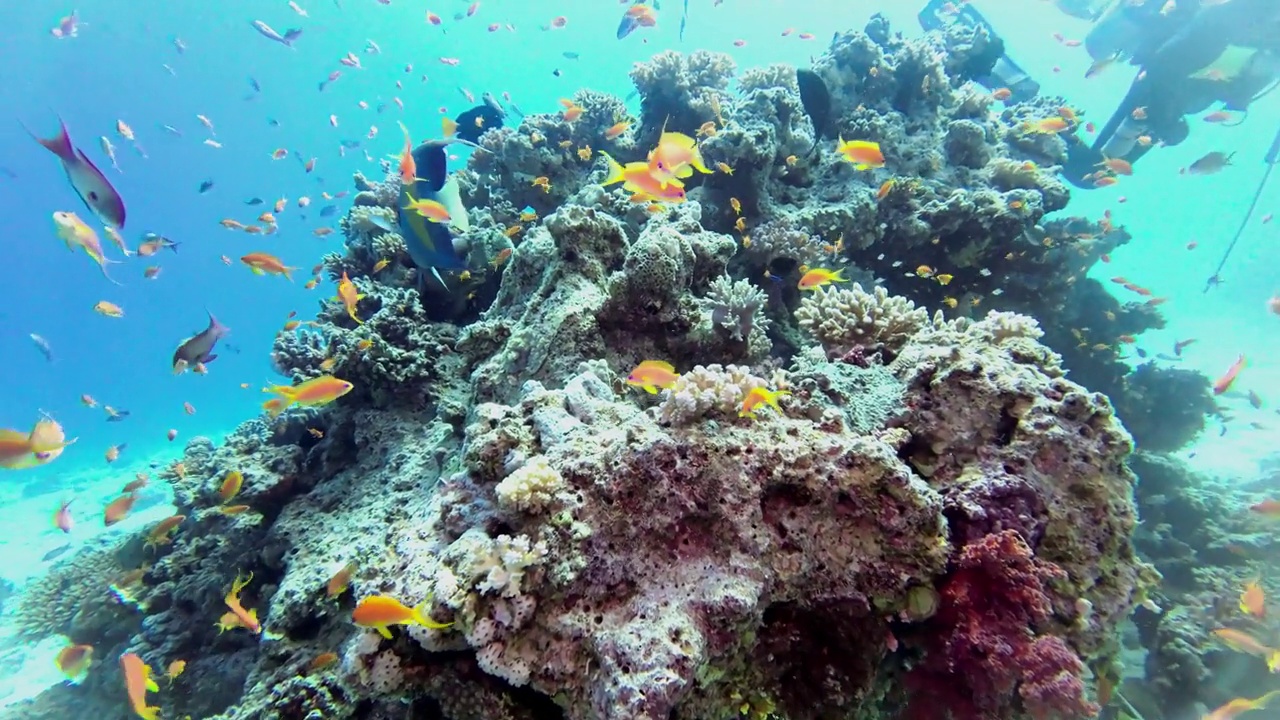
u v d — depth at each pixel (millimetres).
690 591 2754
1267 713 5562
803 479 3025
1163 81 10406
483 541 2838
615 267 5727
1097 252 10828
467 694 2822
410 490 5137
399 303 6656
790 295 7324
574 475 2982
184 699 5645
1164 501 8922
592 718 2479
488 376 5332
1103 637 3107
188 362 5891
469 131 9016
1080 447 3326
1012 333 4035
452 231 5590
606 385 3980
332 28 49688
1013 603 2922
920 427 3713
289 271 7082
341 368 6066
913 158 9148
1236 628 6402
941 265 8289
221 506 5812
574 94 10336
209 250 63812
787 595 2938
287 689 3887
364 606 2508
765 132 7863
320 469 6223
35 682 9391
